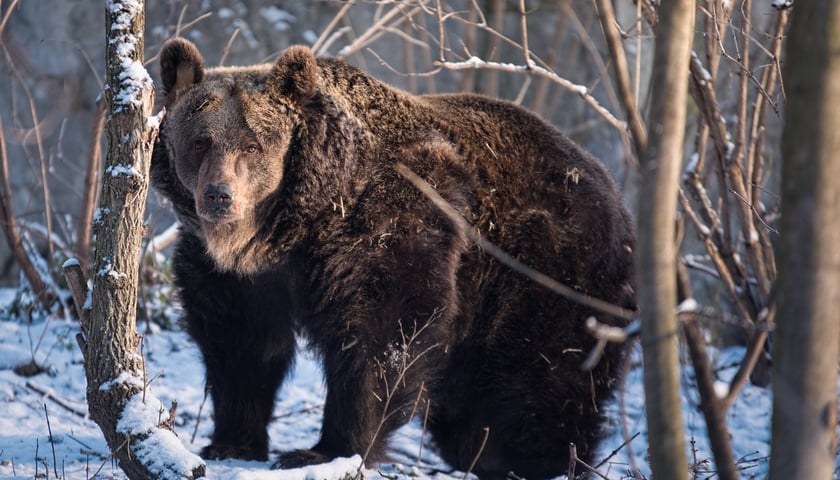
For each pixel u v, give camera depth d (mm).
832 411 5801
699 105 12039
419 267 10109
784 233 5777
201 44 22484
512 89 24703
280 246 10258
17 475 9117
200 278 10523
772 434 5945
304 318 10391
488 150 11102
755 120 12523
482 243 7043
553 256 10906
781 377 5820
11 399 11625
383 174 10297
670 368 5887
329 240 10086
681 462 5977
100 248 8258
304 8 23312
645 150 5934
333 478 8594
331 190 10164
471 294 10906
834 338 5738
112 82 8172
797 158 5680
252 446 10758
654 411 5941
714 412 6289
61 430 10883
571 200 11164
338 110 10352
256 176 10000
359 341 10016
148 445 8156
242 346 10688
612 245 11227
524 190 11117
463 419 11562
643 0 11602
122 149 8141
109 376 8312
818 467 5801
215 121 9969
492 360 11031
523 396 10945
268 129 10070
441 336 10383
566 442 10969
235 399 10695
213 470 9547
